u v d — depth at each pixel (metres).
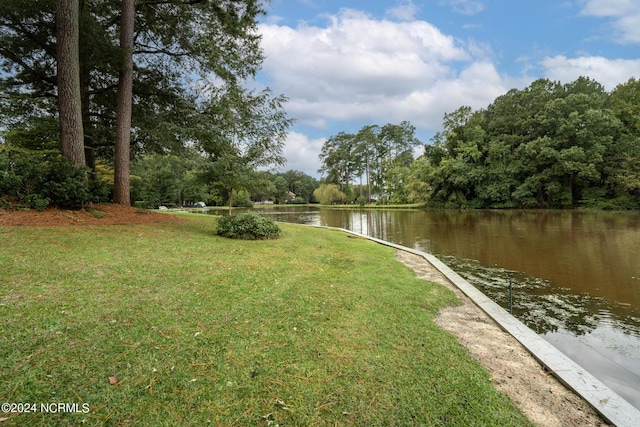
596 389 2.13
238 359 2.26
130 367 2.05
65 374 1.92
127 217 7.76
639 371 2.96
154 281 3.78
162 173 35.81
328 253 6.82
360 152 50.47
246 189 10.45
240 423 1.66
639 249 8.99
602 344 3.51
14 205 6.14
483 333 3.12
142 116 10.69
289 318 3.05
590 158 24.95
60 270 3.78
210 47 9.63
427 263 6.68
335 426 1.67
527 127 30.11
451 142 35.06
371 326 3.01
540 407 1.96
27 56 9.08
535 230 13.57
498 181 30.59
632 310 4.50
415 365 2.35
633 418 1.84
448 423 1.75
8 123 8.73
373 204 48.81
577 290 5.41
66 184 6.55
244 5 9.35
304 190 80.19
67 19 6.89
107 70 9.62
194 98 10.47
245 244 7.02
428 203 36.25
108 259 4.47
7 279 3.33
